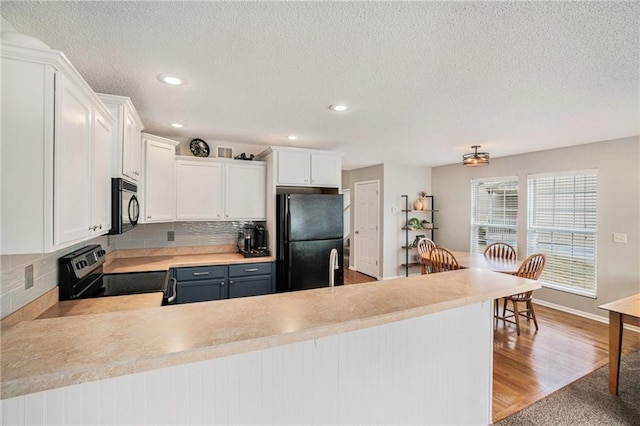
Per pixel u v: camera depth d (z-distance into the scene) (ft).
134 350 2.86
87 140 5.05
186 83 6.85
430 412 5.43
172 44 5.24
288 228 11.71
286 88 7.13
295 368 4.18
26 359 2.68
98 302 6.30
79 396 3.20
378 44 5.24
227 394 3.78
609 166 12.24
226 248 13.10
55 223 3.92
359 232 21.47
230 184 12.50
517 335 11.32
